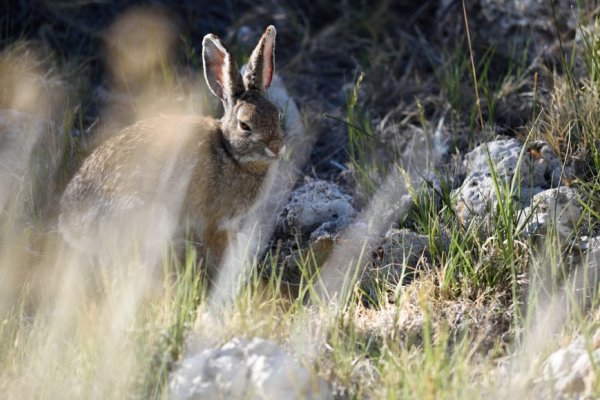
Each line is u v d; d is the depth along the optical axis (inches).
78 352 323.9
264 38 407.8
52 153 471.2
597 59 472.1
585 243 395.2
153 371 315.6
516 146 451.8
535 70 524.7
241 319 338.3
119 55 573.9
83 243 414.3
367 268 399.2
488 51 537.6
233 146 405.1
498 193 390.6
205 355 315.0
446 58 559.8
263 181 418.0
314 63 586.9
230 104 409.1
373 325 355.6
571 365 316.5
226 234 418.9
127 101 542.0
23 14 587.5
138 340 320.5
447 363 321.7
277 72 571.5
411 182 442.6
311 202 450.3
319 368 322.3
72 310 351.6
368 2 619.5
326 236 412.5
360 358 333.4
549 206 398.0
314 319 348.5
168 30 594.9
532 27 535.5
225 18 613.0
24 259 409.1
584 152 452.1
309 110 535.5
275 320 348.8
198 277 370.3
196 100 514.0
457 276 382.3
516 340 335.3
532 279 364.8
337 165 502.6
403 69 574.6
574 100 466.3
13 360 319.3
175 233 413.7
